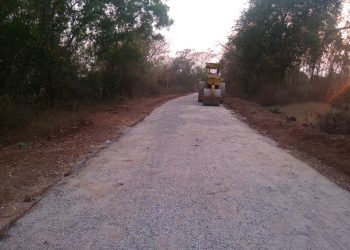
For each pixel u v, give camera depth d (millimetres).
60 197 6578
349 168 8305
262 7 28094
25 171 8281
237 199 6344
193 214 5711
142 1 27000
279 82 27109
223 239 4910
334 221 5527
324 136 11203
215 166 8469
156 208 5965
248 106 23594
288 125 13969
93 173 8055
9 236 5105
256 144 11156
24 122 13797
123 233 5113
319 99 23094
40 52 17891
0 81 16453
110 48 26266
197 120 16516
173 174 7840
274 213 5770
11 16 16000
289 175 7863
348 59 28312
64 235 5094
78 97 22812
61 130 13734
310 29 26359
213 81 27062
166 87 56344
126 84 32719
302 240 4906
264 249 4652
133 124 15773
